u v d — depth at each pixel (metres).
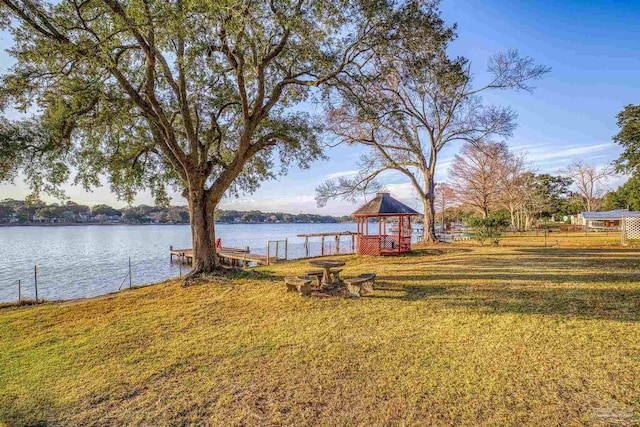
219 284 10.44
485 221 21.75
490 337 5.33
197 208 11.37
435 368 4.39
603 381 3.88
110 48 8.52
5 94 8.61
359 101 11.26
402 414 3.45
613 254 13.98
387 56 10.46
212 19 8.05
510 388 3.83
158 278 19.02
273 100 11.60
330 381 4.19
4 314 8.67
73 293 15.36
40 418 3.68
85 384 4.41
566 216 68.81
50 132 9.36
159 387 4.25
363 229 19.91
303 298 8.36
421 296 8.09
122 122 9.97
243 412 3.62
